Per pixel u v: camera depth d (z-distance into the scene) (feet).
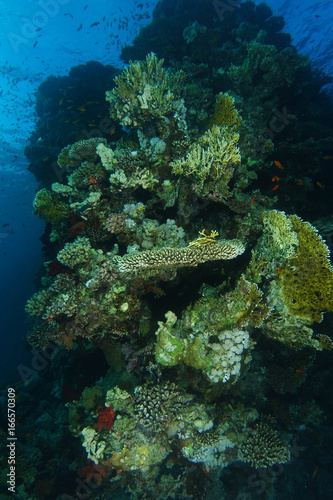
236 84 6.30
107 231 4.18
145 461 3.27
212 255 2.75
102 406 3.62
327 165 6.50
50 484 4.29
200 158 3.44
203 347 3.04
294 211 5.37
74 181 4.81
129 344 3.83
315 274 2.75
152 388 3.21
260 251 3.20
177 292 4.06
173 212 4.24
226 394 3.96
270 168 5.15
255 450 3.71
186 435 3.29
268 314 2.86
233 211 3.95
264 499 4.12
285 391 4.18
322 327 4.56
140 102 3.84
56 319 3.74
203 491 3.88
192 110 5.61
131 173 4.04
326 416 4.71
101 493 3.94
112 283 3.49
